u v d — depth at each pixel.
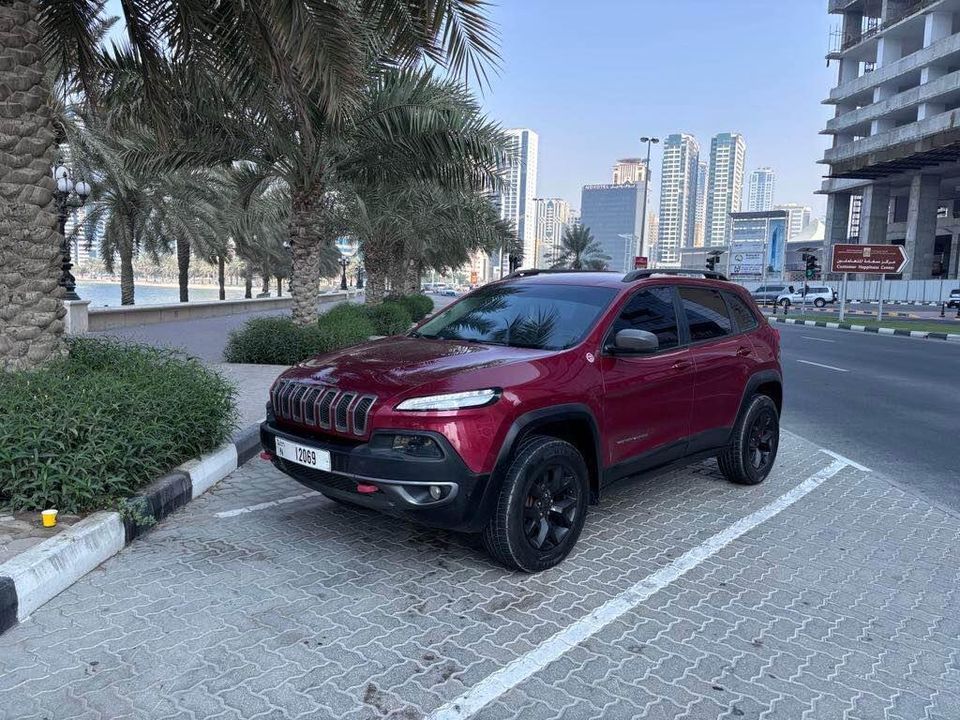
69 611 3.39
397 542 4.41
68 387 4.84
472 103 11.30
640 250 43.84
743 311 5.93
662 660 3.15
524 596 3.73
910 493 5.98
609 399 4.30
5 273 5.31
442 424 3.56
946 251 64.31
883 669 3.16
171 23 6.52
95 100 8.21
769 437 6.01
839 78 70.25
